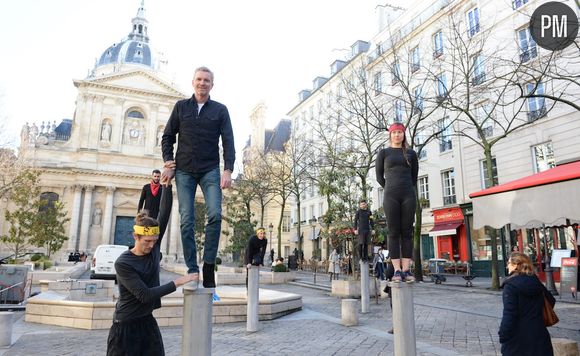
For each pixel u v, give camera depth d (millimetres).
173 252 47875
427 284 18250
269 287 19328
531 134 19703
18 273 12602
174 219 48688
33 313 9625
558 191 5258
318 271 31219
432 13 26188
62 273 19078
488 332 7938
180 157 3574
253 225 28344
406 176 4223
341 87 36094
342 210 14898
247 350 6730
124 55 63719
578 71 17375
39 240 27641
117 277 3318
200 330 3045
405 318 3908
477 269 22469
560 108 18344
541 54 18125
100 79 50656
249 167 40125
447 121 24969
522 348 3908
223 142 3691
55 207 30516
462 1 23422
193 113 3637
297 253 37406
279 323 9445
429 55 25203
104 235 47438
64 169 47562
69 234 45969
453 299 13055
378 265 14250
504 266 20828
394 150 4371
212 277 3273
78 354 6535
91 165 48781
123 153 50312
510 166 20734
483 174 22641
